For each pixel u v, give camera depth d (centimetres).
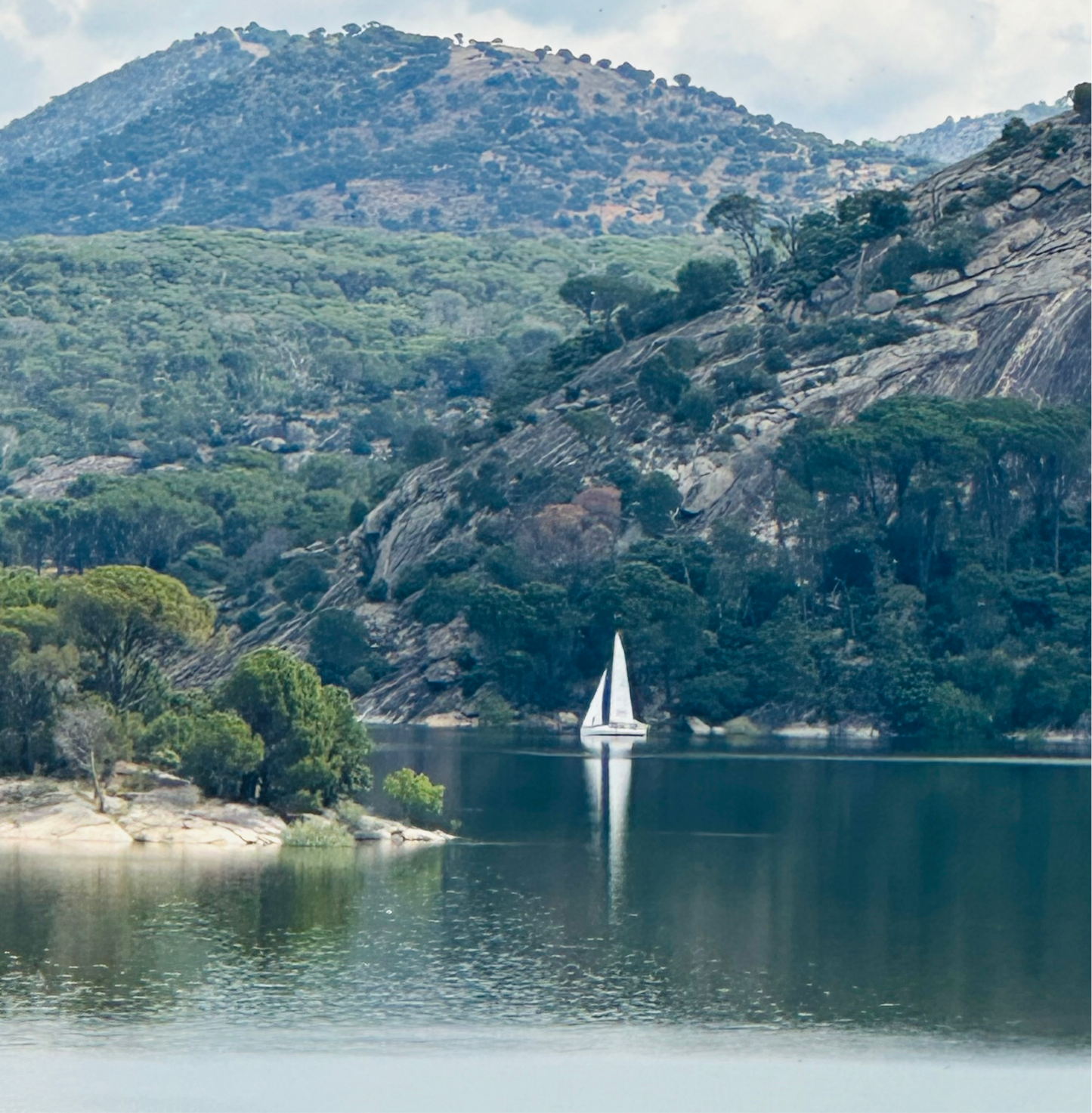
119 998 18512
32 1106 15612
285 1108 15750
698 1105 15988
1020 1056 17362
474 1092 16212
